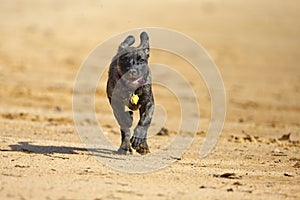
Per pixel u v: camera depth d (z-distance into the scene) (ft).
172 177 32.76
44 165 34.22
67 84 83.30
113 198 27.61
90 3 153.89
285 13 154.30
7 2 155.12
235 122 64.18
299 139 53.11
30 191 28.14
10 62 95.14
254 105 76.95
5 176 30.96
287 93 86.43
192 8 152.66
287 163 39.04
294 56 114.73
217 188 30.53
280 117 69.97
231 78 94.99
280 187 31.53
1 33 119.65
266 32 133.39
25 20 134.72
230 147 45.19
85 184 29.91
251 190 30.48
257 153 42.75
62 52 106.42
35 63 96.02
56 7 151.23
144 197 28.02
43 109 66.69
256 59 110.22
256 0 167.02
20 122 54.65
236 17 145.79
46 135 47.14
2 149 38.99
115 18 138.72
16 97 72.84
